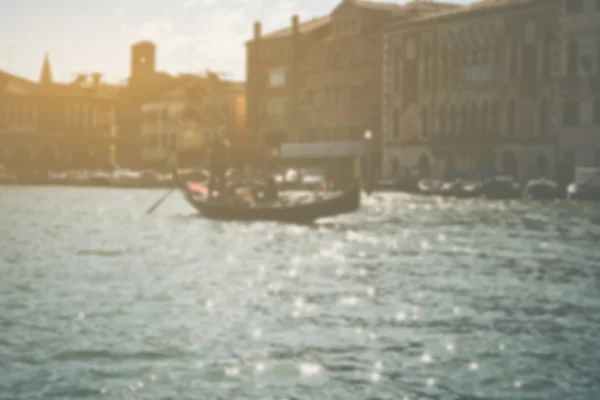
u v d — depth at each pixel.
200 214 46.78
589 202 54.44
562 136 64.62
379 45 82.62
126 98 121.69
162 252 29.12
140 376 13.20
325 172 80.12
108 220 44.78
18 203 61.25
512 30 68.62
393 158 80.69
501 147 69.75
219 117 106.31
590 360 14.01
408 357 14.20
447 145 74.31
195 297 19.52
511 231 35.66
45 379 13.02
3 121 113.44
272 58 96.50
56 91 117.56
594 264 25.06
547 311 17.73
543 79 66.12
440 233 35.28
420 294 19.86
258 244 31.94
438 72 76.00
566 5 64.06
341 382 12.95
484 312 17.69
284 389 12.64
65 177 100.38
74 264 25.53
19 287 20.75
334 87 88.56
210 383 12.88
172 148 111.94
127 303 18.69
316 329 16.14
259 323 16.67
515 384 12.83
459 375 13.26
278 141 96.19
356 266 25.09
